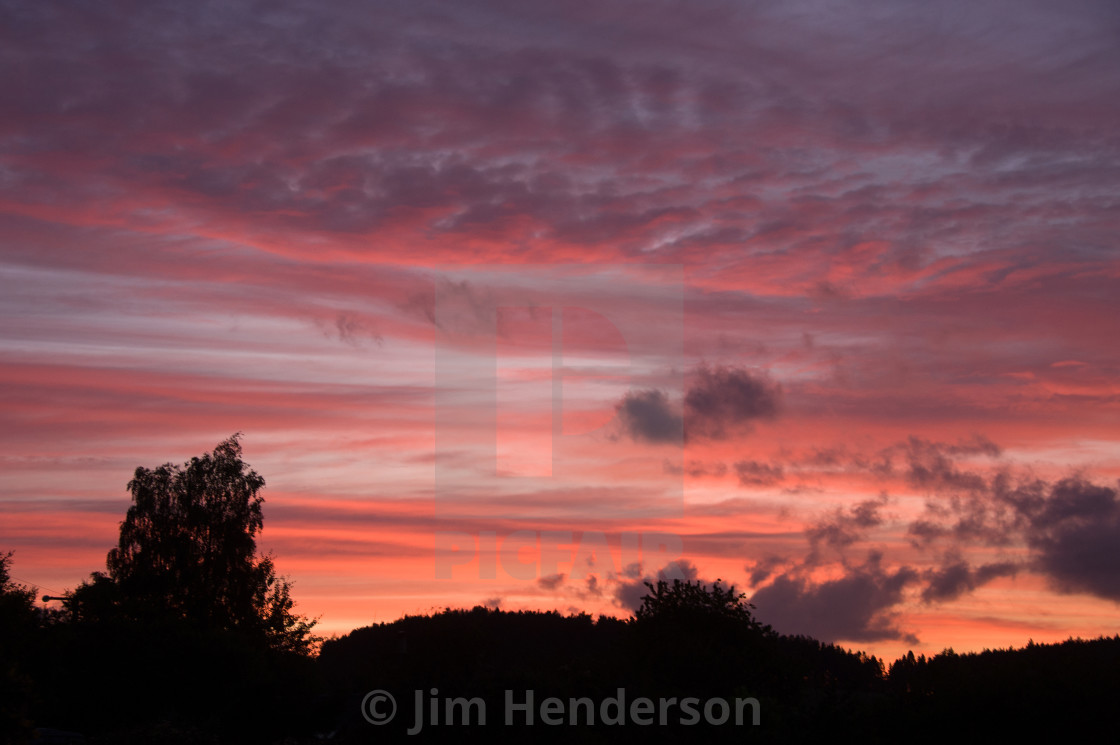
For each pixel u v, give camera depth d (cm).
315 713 2320
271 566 3941
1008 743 978
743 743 1084
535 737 1070
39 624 3144
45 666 2595
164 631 2722
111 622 2747
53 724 2477
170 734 1836
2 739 1053
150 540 3797
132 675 2558
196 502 3866
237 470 3978
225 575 3806
